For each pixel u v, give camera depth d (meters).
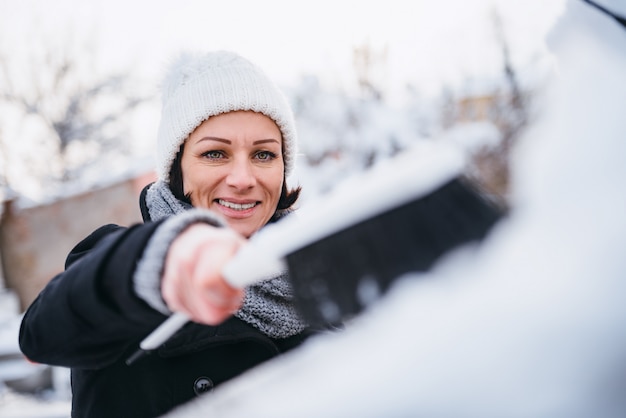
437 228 0.43
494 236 0.42
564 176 0.42
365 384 0.40
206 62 1.45
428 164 0.45
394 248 0.43
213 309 0.58
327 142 9.36
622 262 0.38
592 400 0.35
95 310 0.78
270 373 0.48
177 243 0.66
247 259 0.52
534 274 0.39
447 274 0.42
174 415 0.52
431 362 0.39
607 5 0.52
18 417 4.19
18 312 11.17
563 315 0.38
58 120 13.90
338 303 0.45
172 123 1.41
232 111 1.39
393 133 6.02
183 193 1.44
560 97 0.47
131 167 12.24
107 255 0.76
